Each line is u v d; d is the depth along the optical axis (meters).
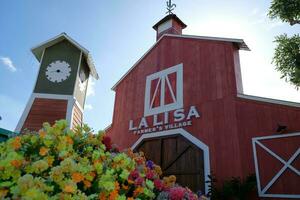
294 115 6.56
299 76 7.24
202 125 8.40
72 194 1.85
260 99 7.33
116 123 11.92
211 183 6.94
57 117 10.03
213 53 9.24
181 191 3.04
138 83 11.70
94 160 2.43
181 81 9.76
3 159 1.99
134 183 2.61
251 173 6.71
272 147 6.63
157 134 9.59
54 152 2.27
